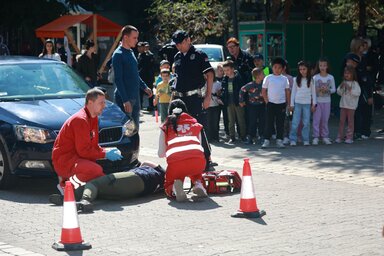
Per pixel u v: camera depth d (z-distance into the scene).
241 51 16.42
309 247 7.65
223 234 8.24
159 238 8.12
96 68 20.41
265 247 7.67
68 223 7.79
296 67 20.66
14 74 12.22
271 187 10.98
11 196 10.80
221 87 16.03
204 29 29.55
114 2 44.09
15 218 9.32
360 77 16.11
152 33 35.12
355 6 31.06
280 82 15.12
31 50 35.25
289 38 20.53
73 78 12.59
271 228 8.49
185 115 10.32
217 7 30.67
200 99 11.96
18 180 11.40
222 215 9.21
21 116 11.05
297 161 13.43
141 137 17.12
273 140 16.36
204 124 11.96
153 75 23.88
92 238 8.18
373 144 15.61
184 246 7.76
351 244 7.75
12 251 7.71
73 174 10.02
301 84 15.31
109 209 9.68
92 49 20.25
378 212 9.27
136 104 12.59
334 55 21.41
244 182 9.10
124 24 44.62
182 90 11.94
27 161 10.80
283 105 15.13
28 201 10.42
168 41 30.16
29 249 7.83
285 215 9.13
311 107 15.46
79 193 9.95
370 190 10.73
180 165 9.97
